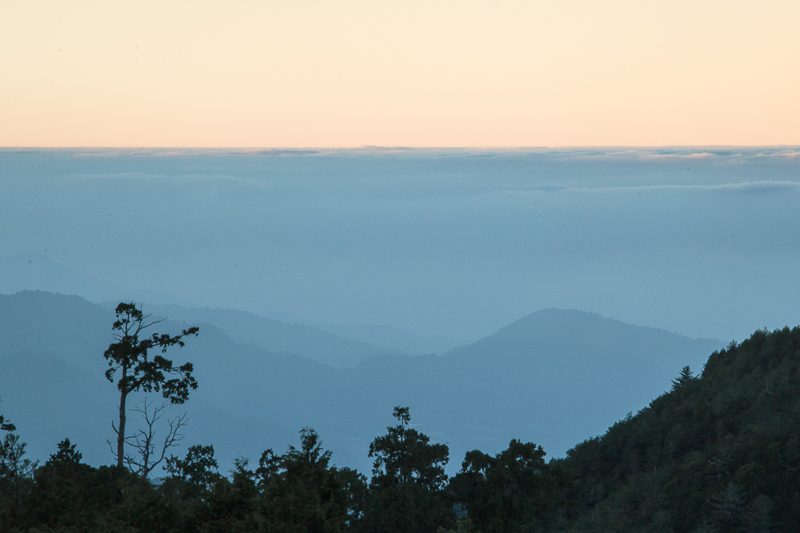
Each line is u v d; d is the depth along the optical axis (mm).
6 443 24156
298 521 21438
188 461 37906
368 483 35844
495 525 32094
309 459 24875
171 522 22094
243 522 21516
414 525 32000
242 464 24156
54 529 22188
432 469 35500
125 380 37156
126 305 37344
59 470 25172
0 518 22500
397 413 36469
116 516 22000
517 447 33969
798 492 37969
